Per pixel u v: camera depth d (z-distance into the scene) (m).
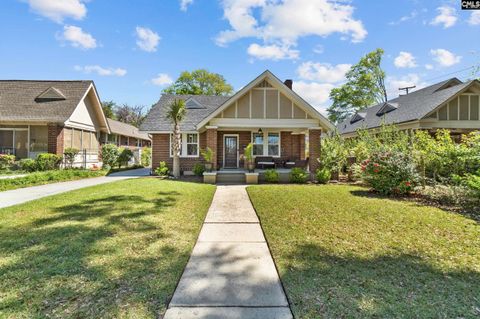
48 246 3.72
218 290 2.73
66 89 17.89
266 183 12.25
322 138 14.55
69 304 2.40
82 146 18.50
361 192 8.90
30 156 16.08
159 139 15.95
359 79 32.78
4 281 2.77
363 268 3.22
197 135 15.89
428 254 3.66
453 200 7.09
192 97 18.62
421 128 15.81
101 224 4.79
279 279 2.98
